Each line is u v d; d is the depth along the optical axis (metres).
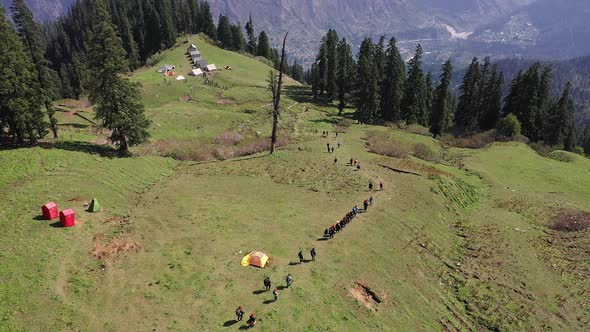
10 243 31.89
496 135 87.31
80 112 78.50
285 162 60.50
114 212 40.84
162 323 26.75
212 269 32.41
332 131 83.12
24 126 51.00
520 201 56.38
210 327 26.67
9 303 26.14
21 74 48.97
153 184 50.44
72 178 44.81
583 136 157.88
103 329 25.84
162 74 114.75
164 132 72.38
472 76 97.88
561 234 47.75
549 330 32.41
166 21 147.25
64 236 34.31
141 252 34.25
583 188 61.53
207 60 135.88
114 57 52.94
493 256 42.06
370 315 30.44
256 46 172.38
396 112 98.12
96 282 30.03
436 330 31.17
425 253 40.47
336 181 53.53
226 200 46.09
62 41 188.12
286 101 107.19
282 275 32.34
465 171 66.75
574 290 37.31
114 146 59.69
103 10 51.59
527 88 92.69
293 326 27.52
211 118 83.00
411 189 52.34
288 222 41.38
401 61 111.56
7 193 39.25
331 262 34.94
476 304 34.78
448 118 102.50
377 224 42.53
